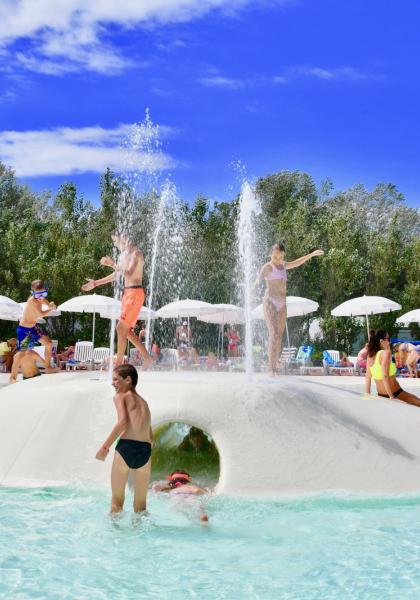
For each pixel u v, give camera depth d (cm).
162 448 796
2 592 417
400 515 596
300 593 420
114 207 3300
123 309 824
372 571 459
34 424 731
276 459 664
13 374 1081
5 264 2989
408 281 3331
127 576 448
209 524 562
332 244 3362
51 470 684
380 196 5175
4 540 515
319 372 1988
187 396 695
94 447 689
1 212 3934
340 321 3022
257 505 616
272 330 841
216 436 674
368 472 673
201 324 3144
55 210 4481
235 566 468
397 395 896
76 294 2861
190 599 409
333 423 712
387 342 920
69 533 535
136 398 580
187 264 3334
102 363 1964
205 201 3459
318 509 609
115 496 575
